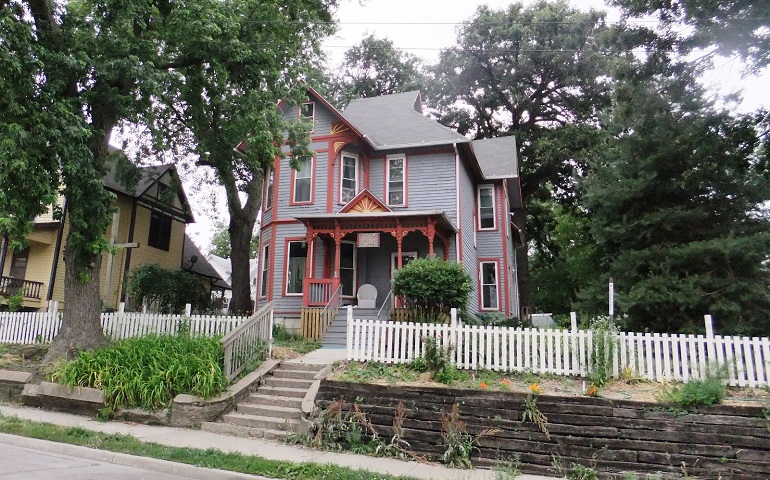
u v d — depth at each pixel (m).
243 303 23.61
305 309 17.03
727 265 15.61
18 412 9.84
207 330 13.27
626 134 18.52
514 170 24.09
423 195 19.94
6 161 9.45
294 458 7.64
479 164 23.59
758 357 8.62
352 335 10.95
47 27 11.66
